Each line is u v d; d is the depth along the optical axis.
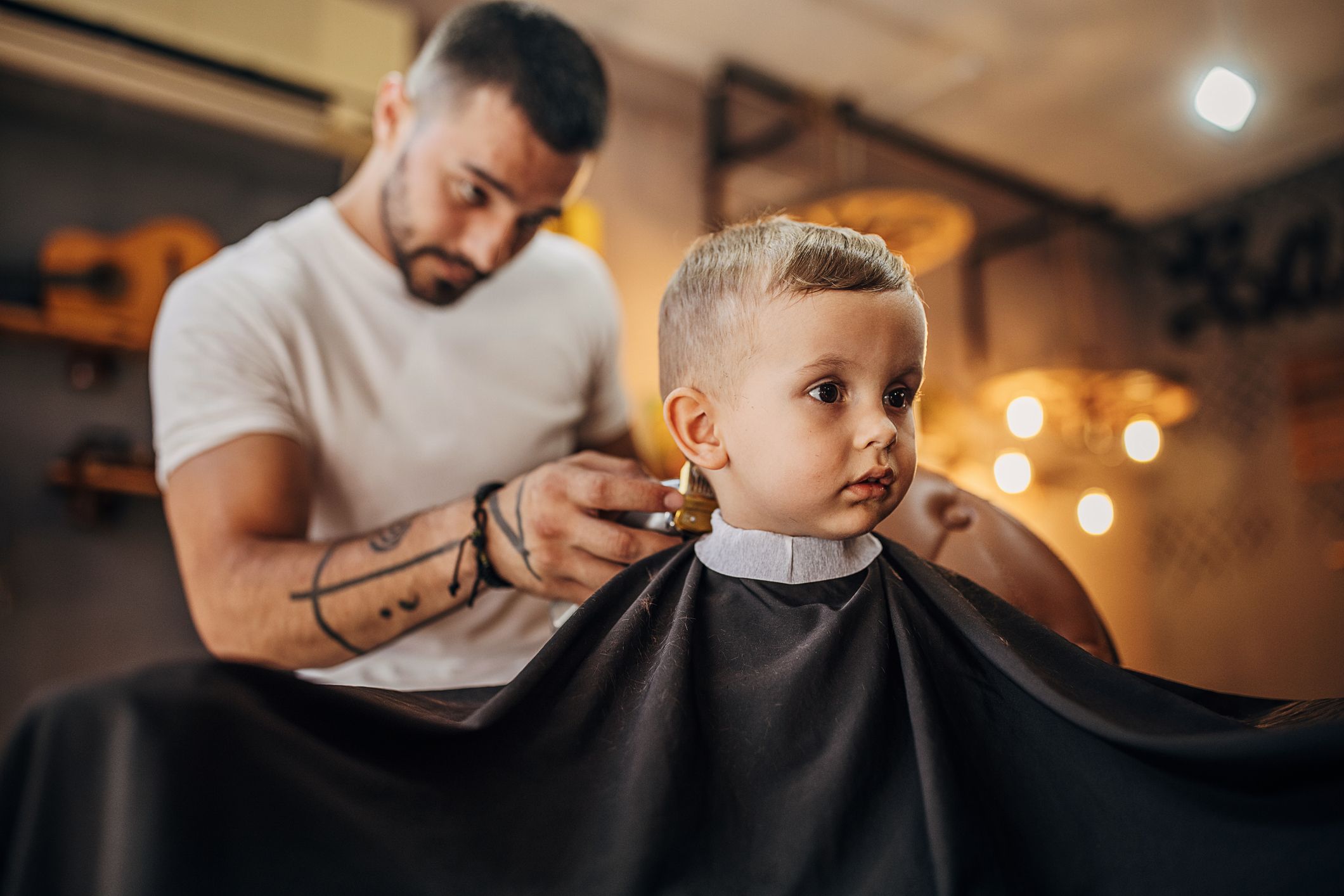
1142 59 3.74
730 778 0.49
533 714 0.49
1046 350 4.79
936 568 0.65
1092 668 0.56
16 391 2.38
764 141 3.82
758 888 0.46
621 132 3.63
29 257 2.43
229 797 0.37
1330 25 3.55
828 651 0.54
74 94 2.54
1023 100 4.03
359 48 2.71
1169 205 4.98
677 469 2.62
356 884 0.39
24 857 0.35
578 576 0.78
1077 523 4.67
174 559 2.49
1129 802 0.48
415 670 1.15
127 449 2.47
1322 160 4.50
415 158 1.11
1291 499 4.45
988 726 0.53
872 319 0.59
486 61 1.06
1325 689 4.19
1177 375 3.99
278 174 2.78
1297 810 0.44
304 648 0.91
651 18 3.51
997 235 4.75
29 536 2.34
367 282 1.21
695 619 0.58
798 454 0.59
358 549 0.90
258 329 1.10
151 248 2.43
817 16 3.50
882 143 4.18
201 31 2.47
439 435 1.23
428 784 0.44
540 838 0.44
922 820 0.48
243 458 0.99
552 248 1.47
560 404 1.37
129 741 0.36
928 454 3.90
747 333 0.61
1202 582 4.70
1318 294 4.45
